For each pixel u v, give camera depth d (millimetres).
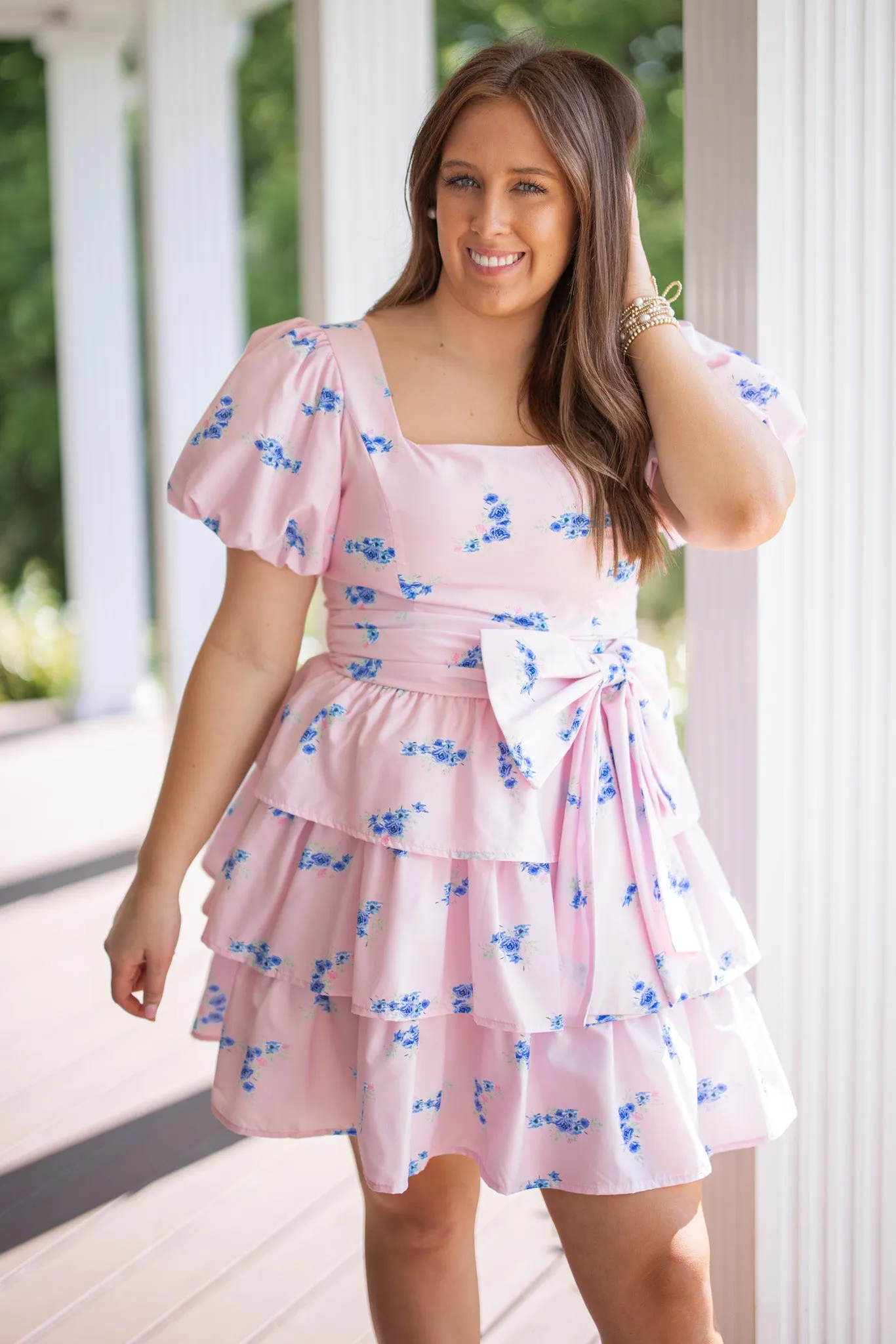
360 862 1431
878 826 1830
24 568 10586
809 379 1752
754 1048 1547
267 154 10578
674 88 9617
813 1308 1896
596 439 1460
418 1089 1426
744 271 1757
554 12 9586
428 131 1460
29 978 3562
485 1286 2242
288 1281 2258
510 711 1390
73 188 6242
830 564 1784
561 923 1412
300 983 1454
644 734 1500
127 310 6426
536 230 1398
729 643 1845
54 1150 2711
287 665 1544
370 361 1468
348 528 1470
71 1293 2234
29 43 9891
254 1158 2682
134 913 1523
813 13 1695
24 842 4719
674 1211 1409
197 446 1483
